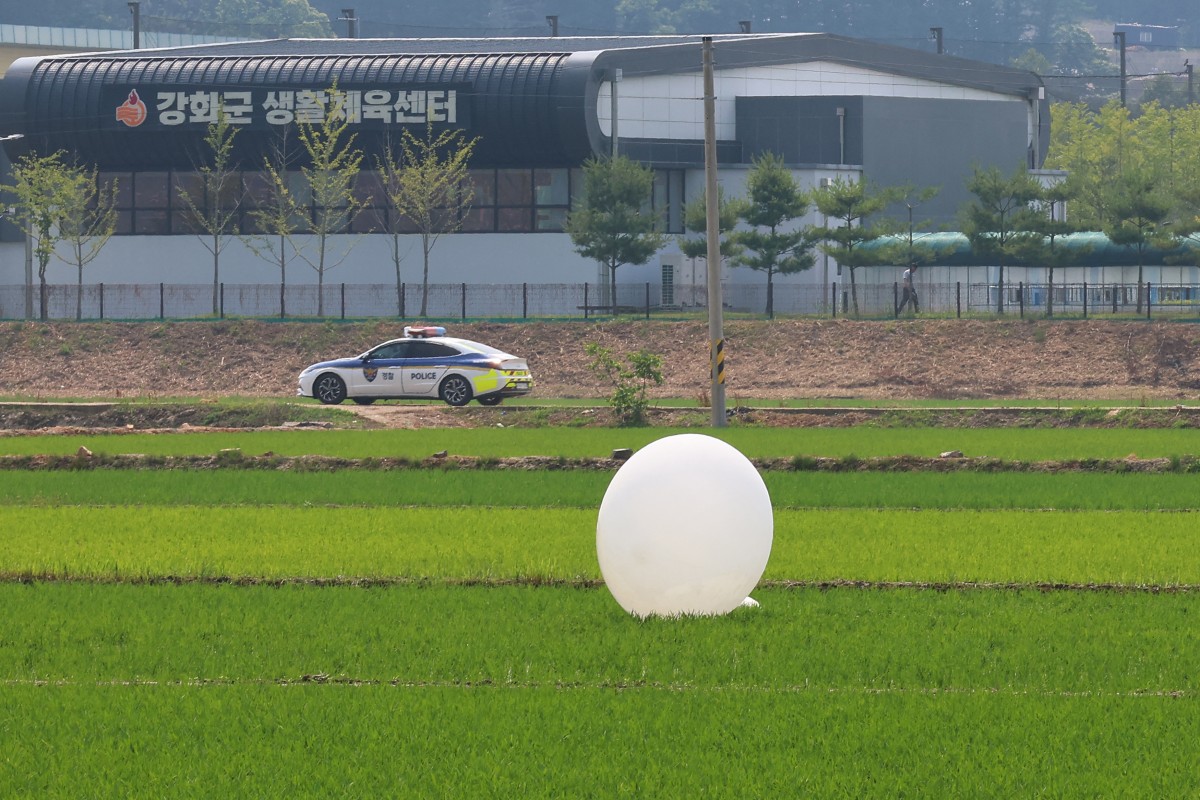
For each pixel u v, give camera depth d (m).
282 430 125.75
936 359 176.38
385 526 70.94
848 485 85.56
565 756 36.06
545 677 42.84
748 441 111.75
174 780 34.62
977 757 35.75
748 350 183.38
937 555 61.88
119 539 67.00
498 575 57.72
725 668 43.38
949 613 50.78
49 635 47.84
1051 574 57.69
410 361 147.25
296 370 187.38
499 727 38.22
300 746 36.81
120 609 51.53
